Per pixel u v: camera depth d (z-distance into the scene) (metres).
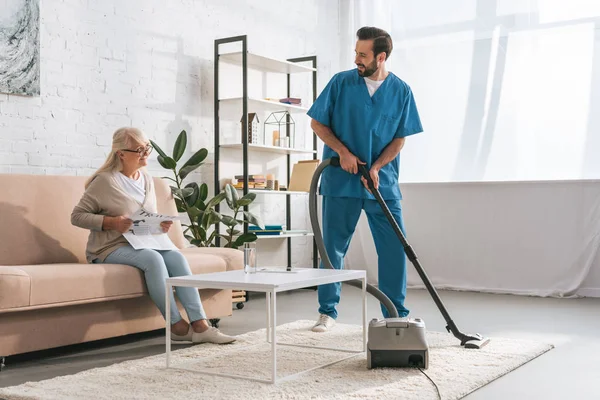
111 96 4.30
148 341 3.26
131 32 4.43
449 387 2.31
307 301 4.72
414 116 3.42
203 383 2.38
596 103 4.95
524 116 5.20
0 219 3.14
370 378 2.44
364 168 3.27
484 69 5.37
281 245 5.67
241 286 2.40
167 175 4.66
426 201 5.54
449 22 5.52
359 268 5.92
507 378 2.51
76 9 4.09
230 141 5.11
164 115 4.66
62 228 3.37
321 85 6.07
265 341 3.14
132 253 3.10
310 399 2.17
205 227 4.54
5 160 3.73
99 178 3.22
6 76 3.69
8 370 2.67
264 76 5.45
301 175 5.36
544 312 4.21
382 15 5.88
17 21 3.74
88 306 2.94
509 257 5.23
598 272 4.96
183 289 3.06
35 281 2.65
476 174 5.39
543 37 5.13
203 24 4.95
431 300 4.76
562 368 2.68
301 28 5.84
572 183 5.01
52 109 3.96
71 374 2.60
